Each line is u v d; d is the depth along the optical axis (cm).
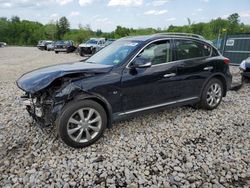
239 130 449
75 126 368
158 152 370
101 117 386
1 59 1977
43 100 370
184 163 342
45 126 376
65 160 345
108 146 385
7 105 587
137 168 330
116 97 395
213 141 405
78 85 358
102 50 509
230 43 1427
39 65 1493
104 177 311
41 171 321
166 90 457
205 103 532
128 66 408
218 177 313
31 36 8312
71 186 295
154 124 469
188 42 491
